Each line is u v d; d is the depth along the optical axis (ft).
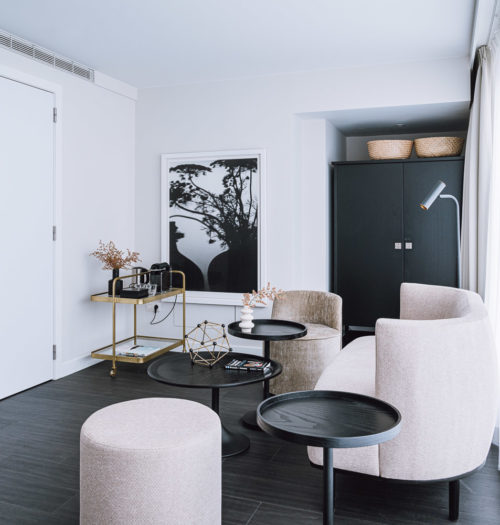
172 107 16.07
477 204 12.73
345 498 7.59
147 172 16.46
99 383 13.17
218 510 6.15
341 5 10.36
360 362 9.40
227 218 15.52
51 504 7.40
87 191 14.53
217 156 15.53
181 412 6.51
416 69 13.79
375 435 4.62
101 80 14.80
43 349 13.07
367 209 15.94
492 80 11.53
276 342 11.73
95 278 15.01
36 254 12.76
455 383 6.36
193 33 11.82
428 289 10.82
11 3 10.23
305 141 15.92
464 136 18.19
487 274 10.79
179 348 16.26
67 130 13.70
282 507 7.34
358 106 14.25
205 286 15.83
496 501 7.49
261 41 12.36
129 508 5.43
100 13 10.72
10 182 11.93
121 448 5.44
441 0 10.10
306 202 15.99
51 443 9.48
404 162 15.58
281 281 15.07
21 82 12.18
